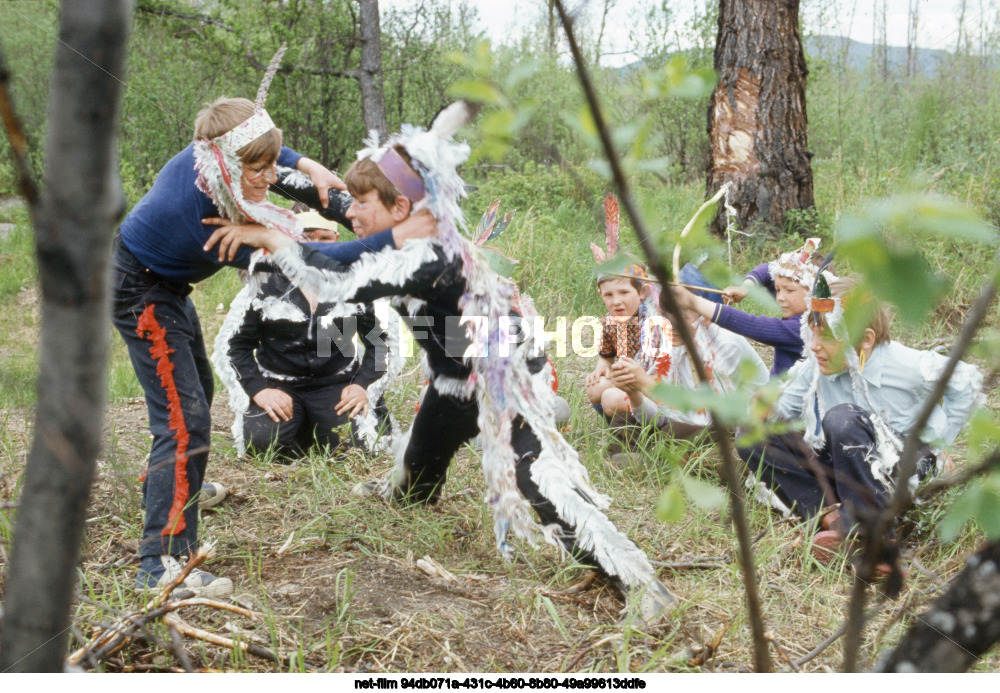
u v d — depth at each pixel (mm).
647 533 2889
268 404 3717
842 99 11000
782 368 3473
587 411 4059
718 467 3074
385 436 3785
